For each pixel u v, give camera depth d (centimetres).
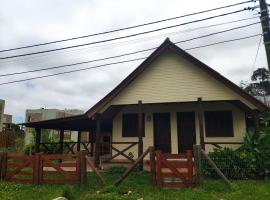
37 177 1016
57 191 881
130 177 1086
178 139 1495
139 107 1326
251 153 1059
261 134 1138
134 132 1561
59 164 1010
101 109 1355
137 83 1361
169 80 1328
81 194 854
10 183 1029
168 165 932
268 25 968
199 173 914
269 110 1179
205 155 940
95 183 999
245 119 1470
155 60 1367
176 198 782
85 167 991
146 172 1191
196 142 1468
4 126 3550
